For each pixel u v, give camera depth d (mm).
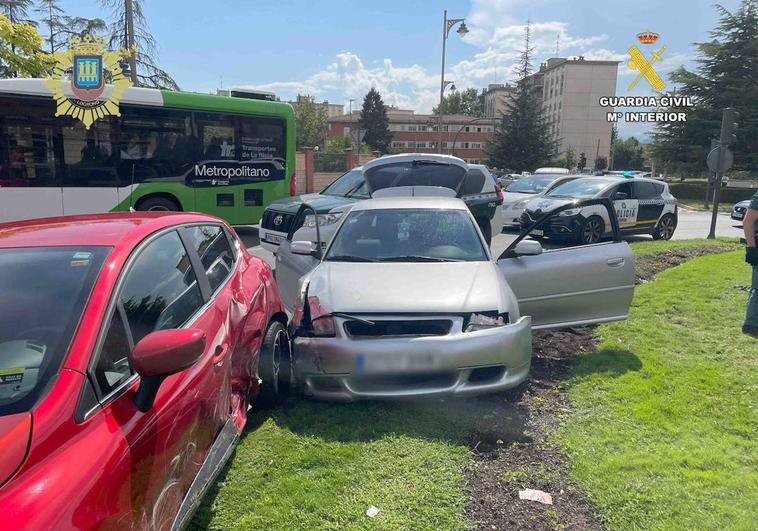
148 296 2719
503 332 3979
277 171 13172
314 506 3008
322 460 3465
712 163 14203
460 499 3066
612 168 71625
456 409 4145
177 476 2432
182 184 11969
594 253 5188
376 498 3074
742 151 40906
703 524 2795
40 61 11453
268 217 10023
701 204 35875
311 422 3973
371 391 3949
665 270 9359
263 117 12859
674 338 5668
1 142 10258
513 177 36562
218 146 12352
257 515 2947
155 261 2938
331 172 28953
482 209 10156
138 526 2041
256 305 4008
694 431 3770
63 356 2109
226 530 2832
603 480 3197
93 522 1761
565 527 2850
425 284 4348
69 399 1968
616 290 5223
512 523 2883
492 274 4602
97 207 11141
